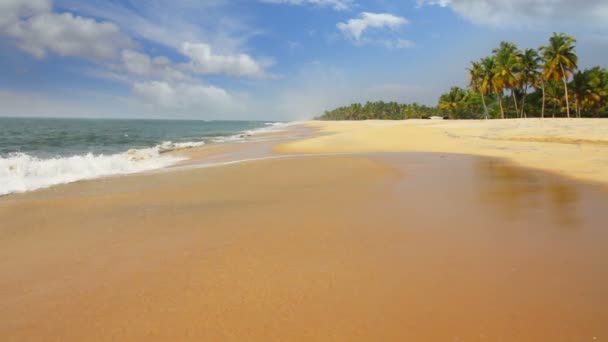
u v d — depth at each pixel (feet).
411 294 11.88
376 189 29.99
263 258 15.40
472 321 10.22
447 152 61.11
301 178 37.04
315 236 18.17
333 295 11.97
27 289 13.11
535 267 13.73
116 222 21.89
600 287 12.00
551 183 30.66
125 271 14.44
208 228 20.12
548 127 93.35
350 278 13.23
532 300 11.27
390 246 16.46
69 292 12.78
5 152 80.43
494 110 268.62
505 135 85.40
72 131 204.95
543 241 16.55
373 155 58.34
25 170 42.11
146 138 145.38
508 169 39.65
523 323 10.04
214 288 12.72
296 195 28.58
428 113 385.50
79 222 22.07
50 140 125.49
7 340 9.95
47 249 17.31
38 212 24.72
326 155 60.44
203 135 174.09
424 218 20.90
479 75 208.54
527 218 20.35
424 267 14.02
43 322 10.86
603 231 17.78
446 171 39.19
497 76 191.62
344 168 43.42
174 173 43.29
